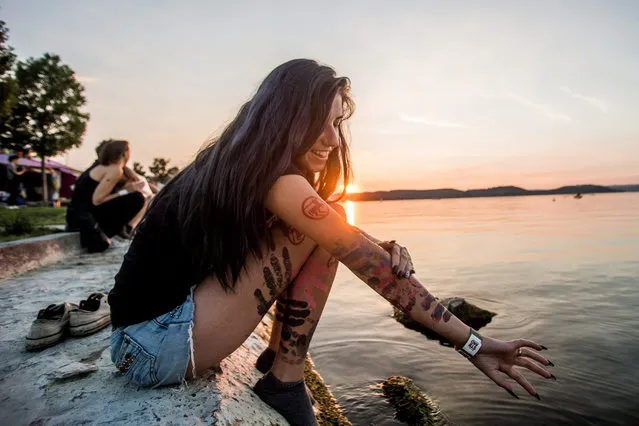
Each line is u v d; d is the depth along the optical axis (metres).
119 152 5.30
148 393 1.44
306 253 1.48
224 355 1.45
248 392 1.59
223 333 1.39
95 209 5.36
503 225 17.88
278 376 1.58
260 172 1.29
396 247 1.47
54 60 23.27
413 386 2.38
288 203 1.30
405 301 1.38
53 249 4.57
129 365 1.41
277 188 1.30
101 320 2.13
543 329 3.49
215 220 1.32
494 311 4.08
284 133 1.31
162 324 1.37
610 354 2.90
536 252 8.55
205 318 1.37
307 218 1.31
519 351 1.39
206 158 1.42
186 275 1.39
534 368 1.39
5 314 2.51
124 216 5.62
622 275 5.80
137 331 1.40
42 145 22.72
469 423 2.04
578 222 17.97
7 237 5.67
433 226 18.78
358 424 2.01
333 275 1.56
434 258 8.14
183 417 1.31
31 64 22.73
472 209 42.84
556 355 2.91
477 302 4.45
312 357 2.92
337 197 1.81
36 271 3.96
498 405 2.21
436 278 5.93
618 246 9.00
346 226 1.35
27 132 22.53
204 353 1.40
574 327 3.52
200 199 1.33
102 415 1.31
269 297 1.44
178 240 1.36
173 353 1.36
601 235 11.59
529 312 4.02
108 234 5.59
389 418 2.06
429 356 2.88
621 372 2.61
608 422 2.05
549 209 36.22
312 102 1.34
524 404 2.23
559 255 8.00
